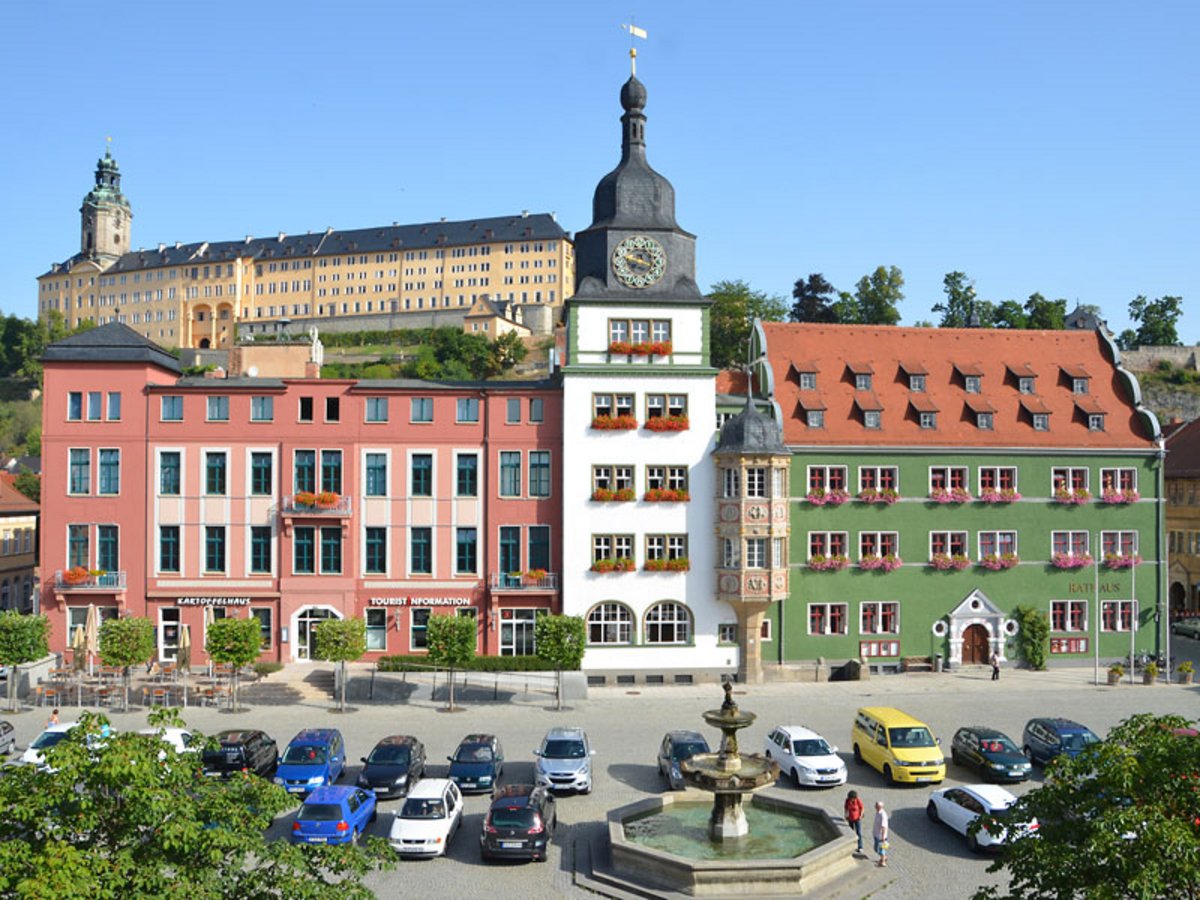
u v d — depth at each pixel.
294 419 56.81
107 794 16.95
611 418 55.88
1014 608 60.03
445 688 51.78
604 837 32.06
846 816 31.58
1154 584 61.28
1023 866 17.38
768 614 57.69
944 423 60.75
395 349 183.50
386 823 32.94
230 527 56.50
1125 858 15.86
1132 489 61.44
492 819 30.08
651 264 57.12
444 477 56.91
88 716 17.72
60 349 56.56
